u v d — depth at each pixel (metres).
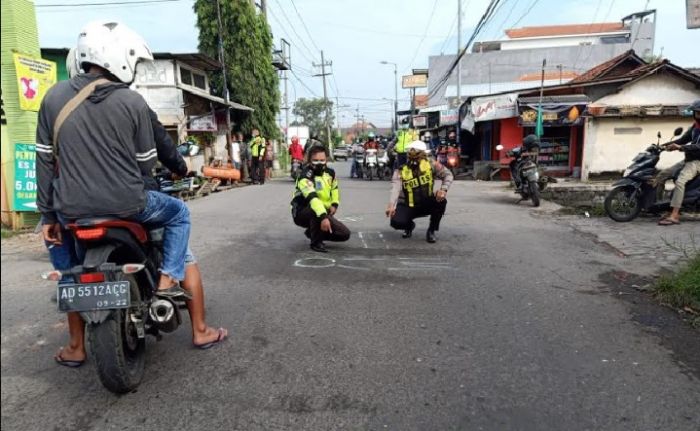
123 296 2.55
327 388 2.83
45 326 3.75
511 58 40.31
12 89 7.56
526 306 4.14
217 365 3.11
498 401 2.70
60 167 2.65
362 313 3.99
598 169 13.45
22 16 7.62
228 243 6.56
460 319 3.87
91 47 2.70
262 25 21.50
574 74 36.66
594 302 4.23
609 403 2.68
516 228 7.55
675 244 6.18
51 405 2.66
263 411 2.60
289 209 9.85
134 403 2.68
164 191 3.58
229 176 14.66
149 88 14.68
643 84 13.21
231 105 17.97
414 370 3.04
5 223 8.07
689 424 2.49
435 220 6.54
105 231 2.62
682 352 3.28
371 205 10.38
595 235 6.92
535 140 10.19
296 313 3.99
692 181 7.40
